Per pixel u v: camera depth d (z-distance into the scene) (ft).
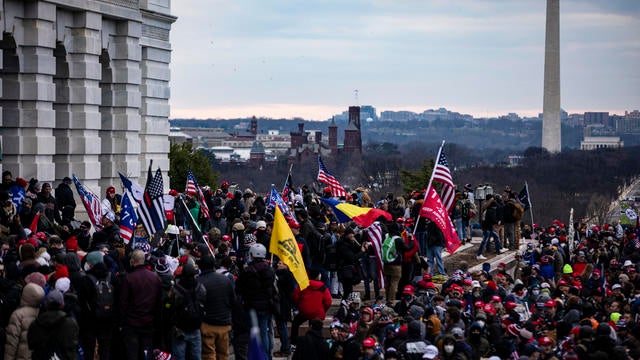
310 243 105.81
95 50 155.02
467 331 90.53
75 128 152.35
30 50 140.56
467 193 170.60
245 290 85.97
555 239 145.79
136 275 77.05
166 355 77.20
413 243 113.09
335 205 114.52
